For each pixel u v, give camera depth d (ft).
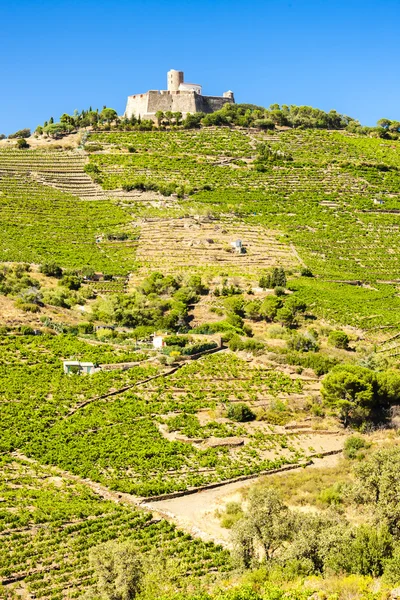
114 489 204.95
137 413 258.37
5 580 153.28
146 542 171.01
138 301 379.14
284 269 460.96
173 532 178.91
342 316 394.32
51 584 152.05
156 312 368.27
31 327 326.85
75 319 354.33
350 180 638.12
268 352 327.47
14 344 306.55
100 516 185.57
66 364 289.53
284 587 130.00
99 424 247.91
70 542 169.68
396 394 279.69
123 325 358.02
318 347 341.41
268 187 613.11
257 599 121.70
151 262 462.19
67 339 321.11
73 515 183.21
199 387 286.25
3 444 228.84
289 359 316.40
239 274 448.24
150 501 200.85
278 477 217.56
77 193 588.50
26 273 410.31
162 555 159.43
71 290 395.34
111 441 235.81
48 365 291.79
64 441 233.96
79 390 273.33
